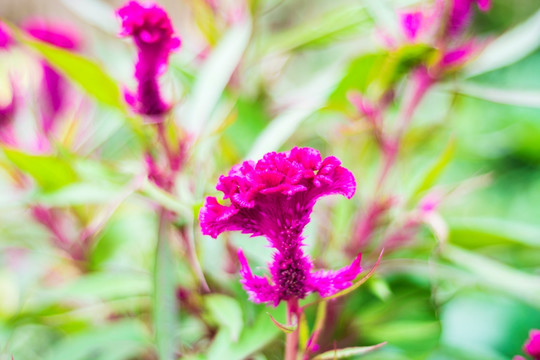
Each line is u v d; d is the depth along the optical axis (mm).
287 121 560
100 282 586
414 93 605
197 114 568
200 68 668
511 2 1323
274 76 707
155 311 515
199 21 656
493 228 606
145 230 683
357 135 648
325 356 470
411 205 598
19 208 633
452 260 601
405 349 581
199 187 533
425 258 612
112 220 666
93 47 715
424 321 599
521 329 822
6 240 667
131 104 530
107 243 680
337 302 579
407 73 603
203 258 560
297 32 666
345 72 588
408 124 610
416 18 588
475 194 994
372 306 612
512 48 621
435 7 582
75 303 651
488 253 645
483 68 619
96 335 583
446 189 615
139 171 560
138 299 613
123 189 554
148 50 511
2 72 636
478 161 993
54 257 671
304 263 445
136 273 612
